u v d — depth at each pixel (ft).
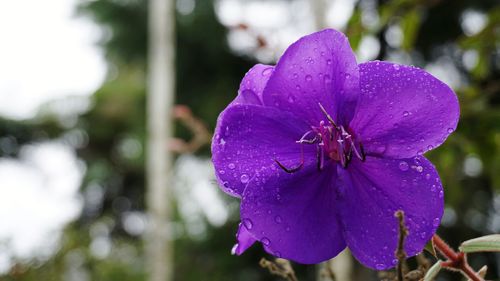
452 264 1.13
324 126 1.10
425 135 1.06
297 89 1.10
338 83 1.09
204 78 10.52
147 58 11.43
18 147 12.37
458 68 7.95
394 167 1.07
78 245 7.09
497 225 6.95
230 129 1.09
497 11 2.47
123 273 7.75
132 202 13.43
